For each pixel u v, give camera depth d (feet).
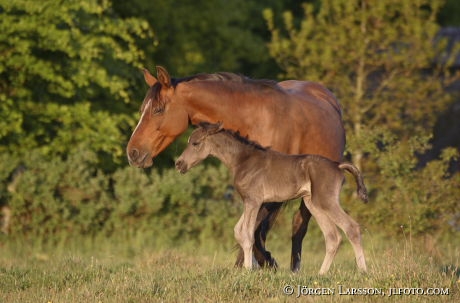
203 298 88.48
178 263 130.21
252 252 106.01
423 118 225.97
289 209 186.39
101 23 202.49
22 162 184.34
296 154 109.40
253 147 103.60
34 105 195.72
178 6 246.47
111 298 91.66
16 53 192.44
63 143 196.24
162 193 183.73
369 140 192.24
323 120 117.29
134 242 181.88
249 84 110.11
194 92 107.76
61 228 182.09
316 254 176.65
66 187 183.01
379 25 219.61
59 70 197.57
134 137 108.47
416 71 224.12
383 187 187.62
